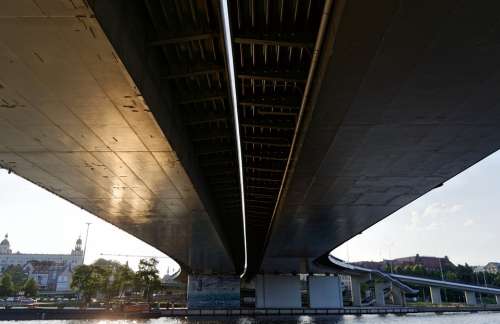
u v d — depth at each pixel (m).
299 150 21.11
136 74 12.93
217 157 26.12
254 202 37.59
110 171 22.44
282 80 16.38
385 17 10.90
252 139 22.84
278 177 29.39
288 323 67.06
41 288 183.38
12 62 11.67
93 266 114.50
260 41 14.14
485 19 10.95
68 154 19.70
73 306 94.75
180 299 145.00
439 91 14.84
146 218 35.91
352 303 116.19
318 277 98.12
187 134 21.55
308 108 17.11
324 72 13.69
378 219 39.69
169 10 13.02
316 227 43.41
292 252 62.09
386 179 26.06
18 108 14.64
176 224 38.25
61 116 15.37
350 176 25.56
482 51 12.38
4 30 10.20
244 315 85.38
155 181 24.39
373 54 12.59
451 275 173.50
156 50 15.04
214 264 75.75
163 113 16.55
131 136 17.34
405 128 18.08
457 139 19.30
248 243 63.72
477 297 156.12
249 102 18.53
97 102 14.20
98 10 9.81
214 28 13.68
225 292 90.69
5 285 132.88
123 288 120.62
